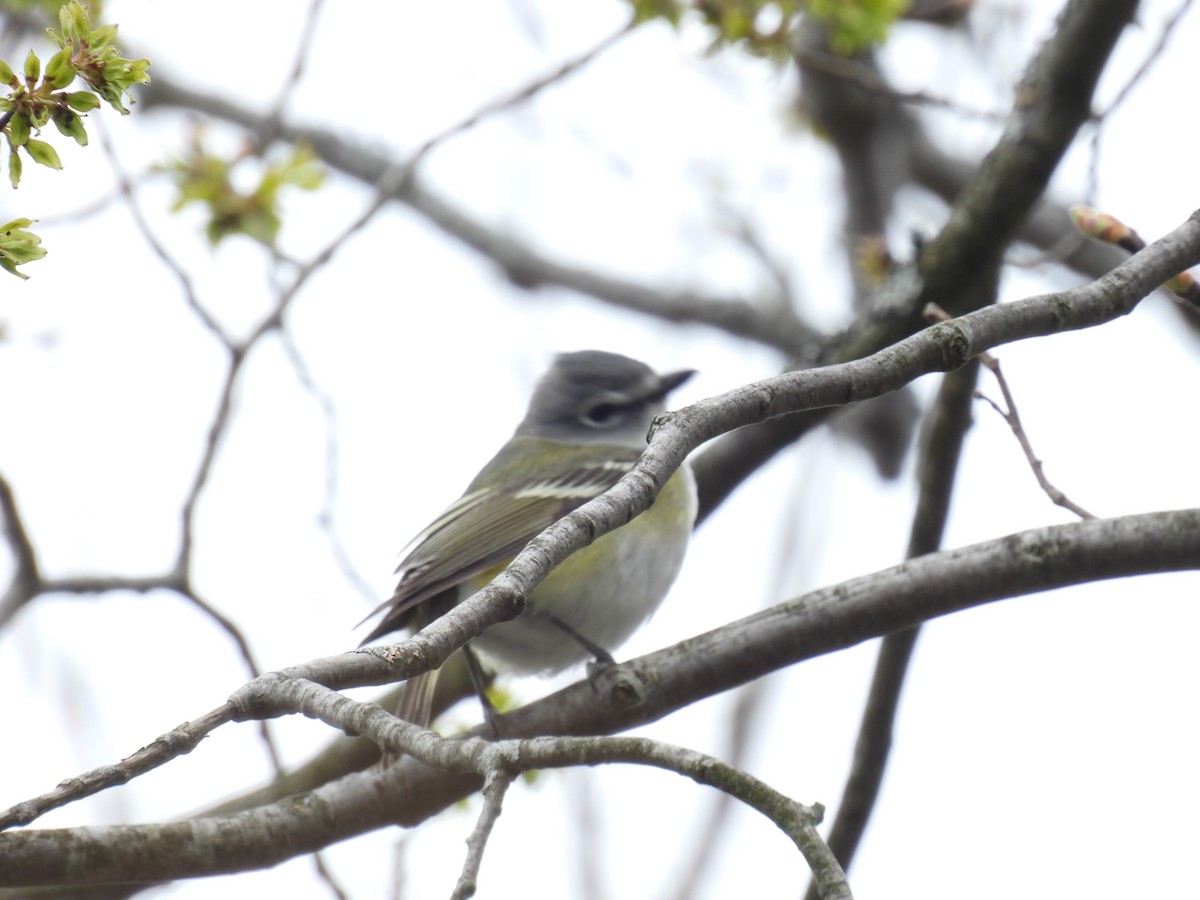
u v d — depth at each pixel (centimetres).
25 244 579
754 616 881
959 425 1003
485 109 1259
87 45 597
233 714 536
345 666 538
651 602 1189
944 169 2012
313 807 839
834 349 1167
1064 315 640
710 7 1273
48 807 509
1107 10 1029
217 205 1230
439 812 855
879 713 999
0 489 1085
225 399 1123
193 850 792
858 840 1023
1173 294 735
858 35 1284
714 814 1590
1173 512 790
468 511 1277
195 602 1123
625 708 880
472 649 1139
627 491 580
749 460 1267
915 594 842
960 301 1147
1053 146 1083
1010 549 820
